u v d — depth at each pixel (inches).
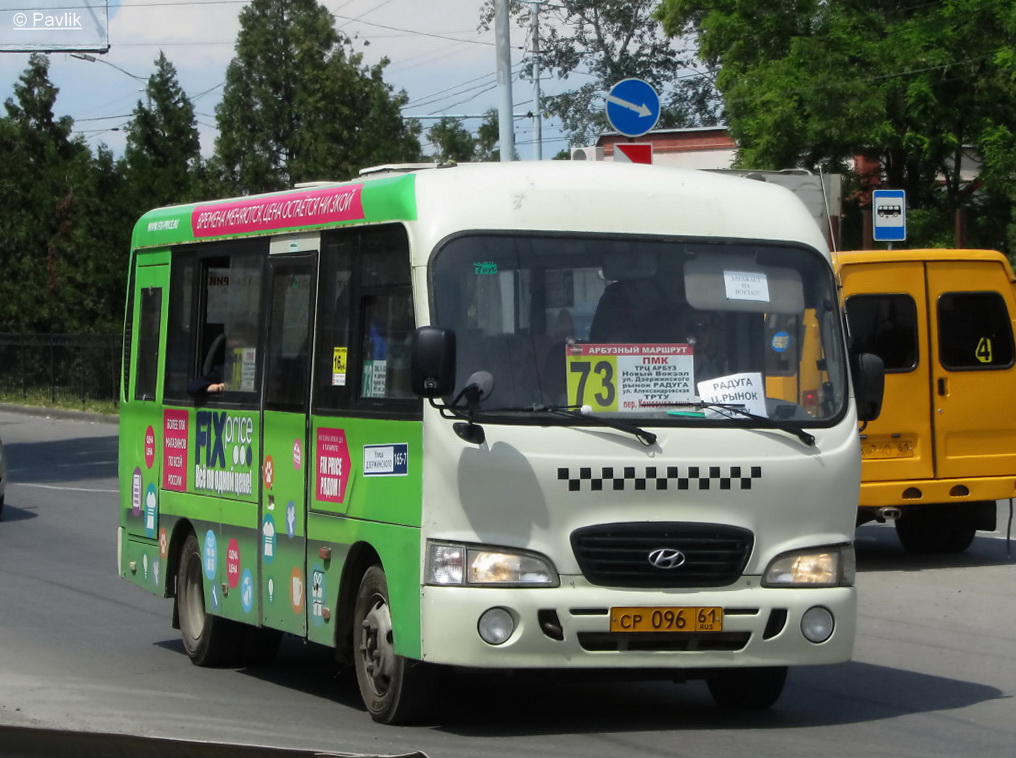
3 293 2122.3
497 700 398.0
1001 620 524.1
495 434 330.3
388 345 353.4
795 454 348.2
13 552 721.6
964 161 1401.3
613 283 349.4
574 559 330.6
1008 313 668.7
